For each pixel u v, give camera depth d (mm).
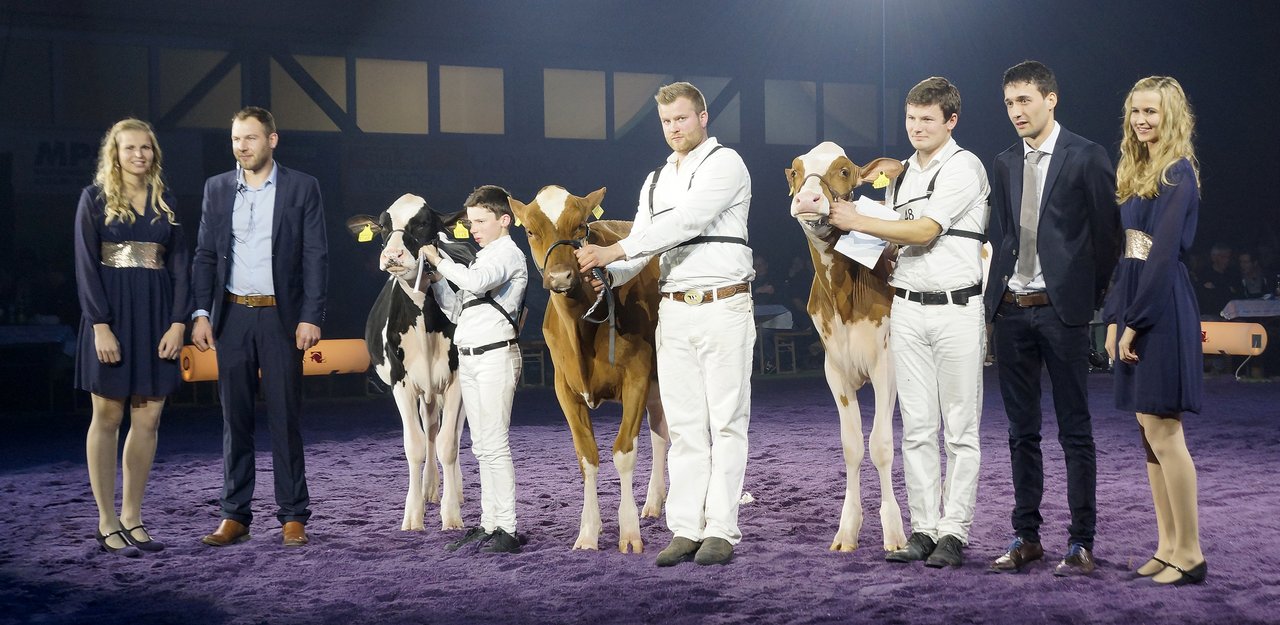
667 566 4098
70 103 14547
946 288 3982
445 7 16547
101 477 4617
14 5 14188
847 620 3342
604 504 5613
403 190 15977
